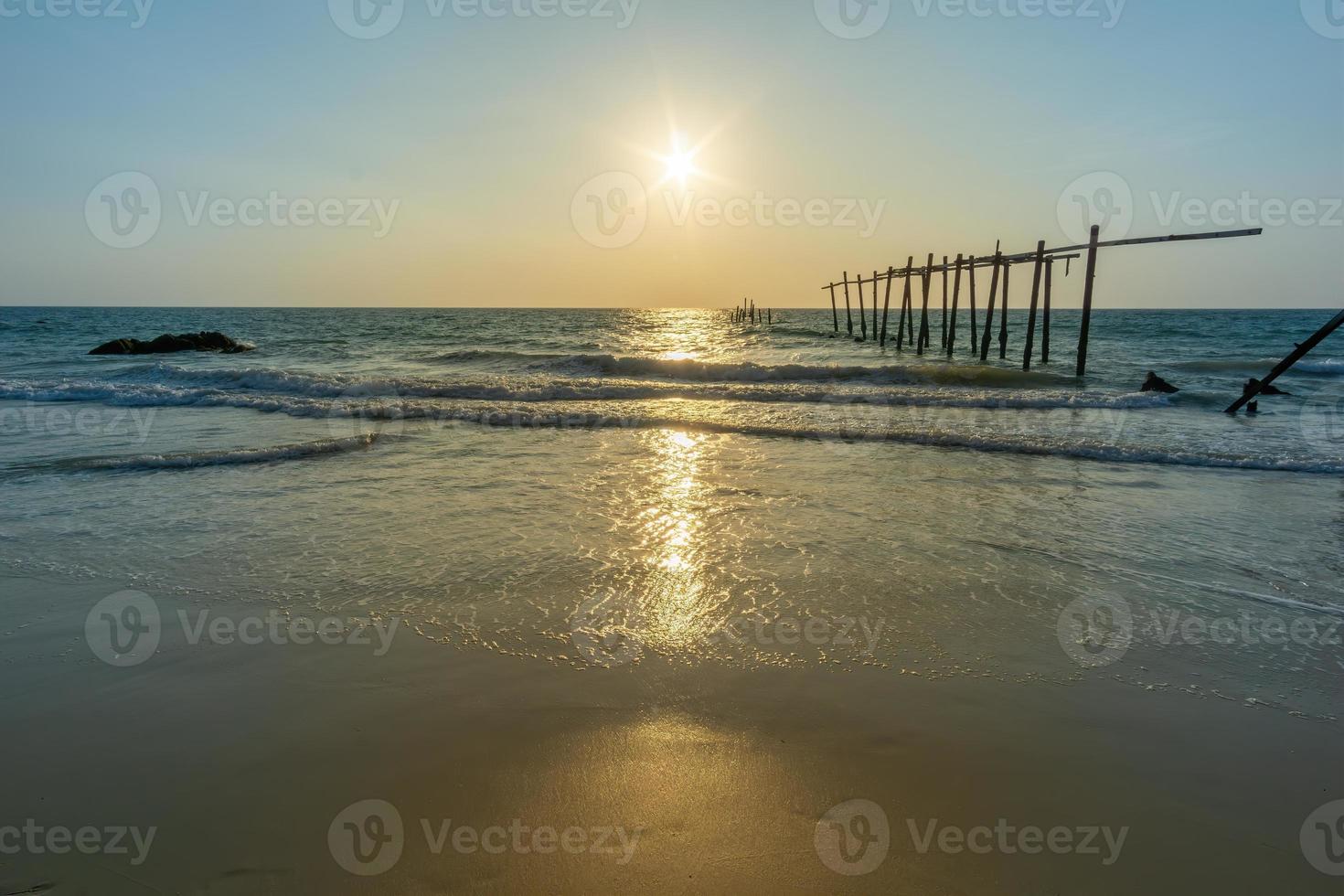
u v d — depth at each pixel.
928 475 7.90
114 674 3.50
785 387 15.63
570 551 5.30
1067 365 23.62
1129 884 2.25
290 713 3.16
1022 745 2.97
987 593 4.59
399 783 2.70
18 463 8.12
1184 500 6.96
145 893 2.18
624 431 10.69
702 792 2.66
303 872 2.26
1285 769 2.83
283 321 66.31
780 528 5.95
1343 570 5.10
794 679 3.49
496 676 3.50
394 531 5.77
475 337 40.28
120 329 45.09
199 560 5.10
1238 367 22.34
